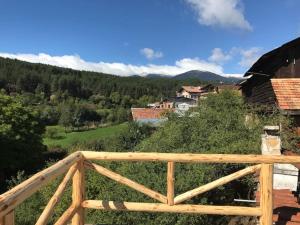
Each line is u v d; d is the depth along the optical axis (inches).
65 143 2032.5
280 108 592.7
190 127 571.5
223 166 410.9
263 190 164.6
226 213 164.6
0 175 1288.1
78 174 164.9
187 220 358.6
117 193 416.8
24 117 1422.2
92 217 393.1
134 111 1983.3
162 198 164.1
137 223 380.8
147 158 158.7
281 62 706.8
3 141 1315.2
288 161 160.4
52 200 134.0
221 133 530.0
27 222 554.3
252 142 490.6
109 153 161.3
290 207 219.3
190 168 414.3
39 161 1487.5
